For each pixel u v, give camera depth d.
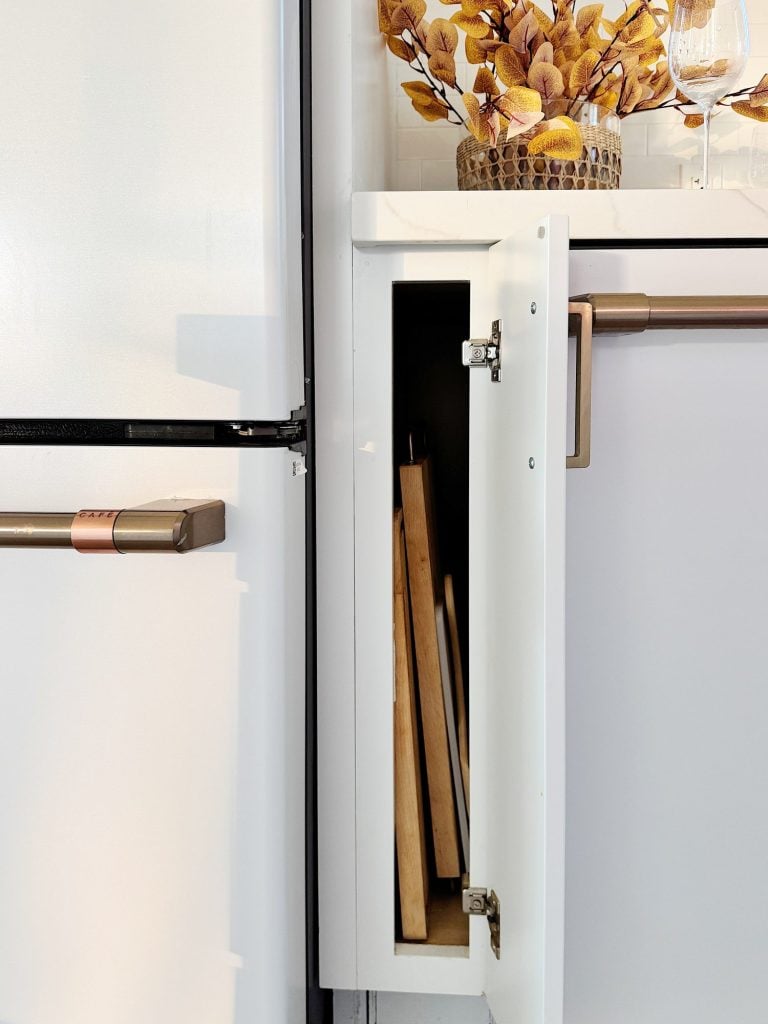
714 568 0.78
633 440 0.77
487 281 0.81
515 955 0.73
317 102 0.78
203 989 0.68
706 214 0.78
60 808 0.68
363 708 0.84
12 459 0.66
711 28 0.86
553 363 0.61
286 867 0.70
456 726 0.99
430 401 1.25
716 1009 0.81
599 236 0.79
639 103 1.06
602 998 0.82
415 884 0.88
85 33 0.63
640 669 0.79
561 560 0.63
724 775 0.80
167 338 0.64
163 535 0.58
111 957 0.69
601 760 0.80
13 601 0.67
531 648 0.67
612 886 0.81
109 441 0.67
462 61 1.29
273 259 0.64
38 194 0.64
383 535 0.83
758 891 0.80
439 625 0.96
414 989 0.86
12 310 0.65
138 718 0.67
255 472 0.65
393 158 1.29
